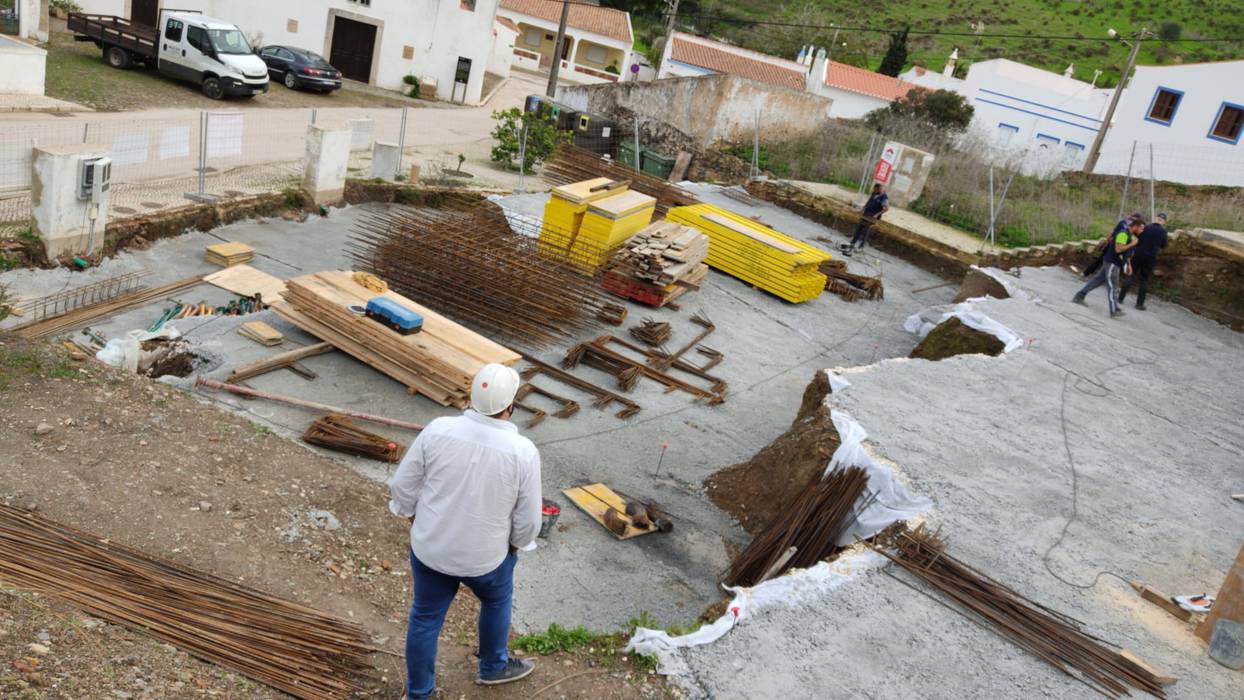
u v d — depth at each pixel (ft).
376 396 32.63
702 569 26.96
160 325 34.99
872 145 88.99
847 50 219.61
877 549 22.66
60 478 19.86
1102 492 28.27
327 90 95.86
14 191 44.39
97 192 39.11
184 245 45.62
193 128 65.98
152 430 23.38
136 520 19.25
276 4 109.60
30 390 23.29
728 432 37.11
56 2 103.76
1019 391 36.06
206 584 17.10
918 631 19.72
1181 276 54.80
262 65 82.64
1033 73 142.00
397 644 17.62
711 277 56.34
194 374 31.55
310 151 54.13
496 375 13.23
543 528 26.23
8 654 12.27
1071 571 23.30
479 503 13.14
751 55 169.27
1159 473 30.55
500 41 150.00
